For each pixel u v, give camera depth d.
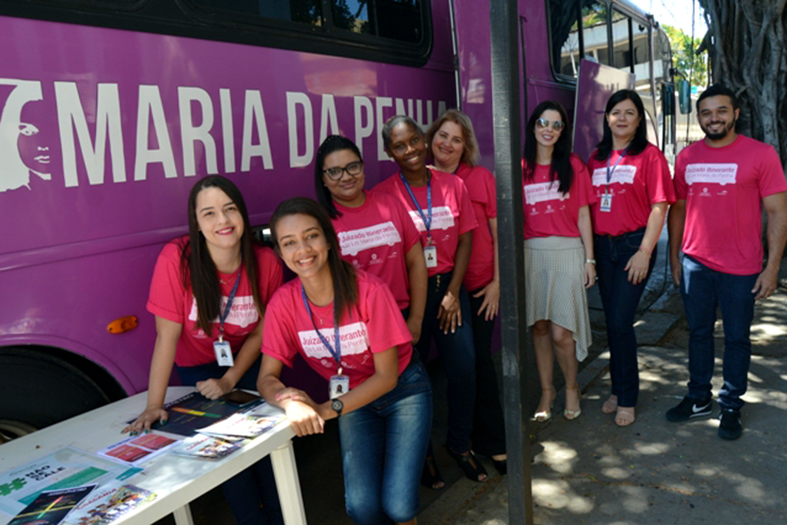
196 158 2.55
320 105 3.07
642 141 3.35
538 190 3.33
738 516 2.75
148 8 2.36
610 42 6.75
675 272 3.66
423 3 3.77
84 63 2.18
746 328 3.29
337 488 3.26
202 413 2.15
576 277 3.38
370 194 2.62
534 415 3.79
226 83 2.64
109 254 2.29
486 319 3.09
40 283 2.13
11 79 2.02
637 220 3.39
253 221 2.78
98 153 2.24
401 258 2.62
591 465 3.22
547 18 5.18
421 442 2.23
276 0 2.85
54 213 2.14
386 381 2.12
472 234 2.91
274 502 2.54
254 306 2.39
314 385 3.21
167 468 1.78
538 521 2.80
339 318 2.10
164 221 2.46
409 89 3.66
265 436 1.92
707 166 3.24
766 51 5.77
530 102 4.91
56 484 1.74
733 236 3.21
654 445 3.37
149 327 2.45
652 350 4.78
